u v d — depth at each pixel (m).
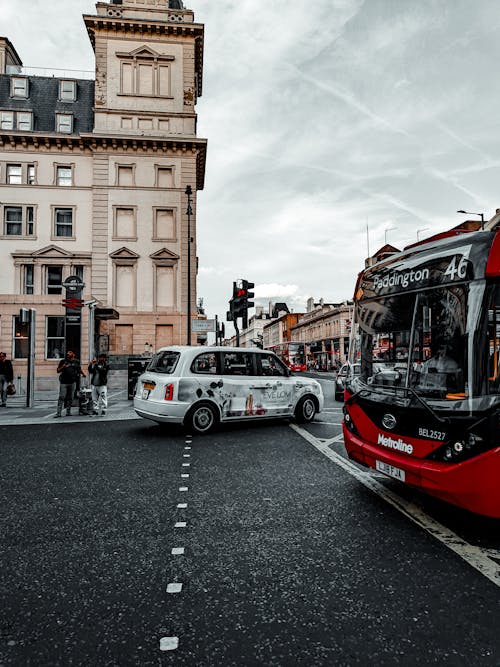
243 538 3.63
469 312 3.65
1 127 28.61
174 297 28.30
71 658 2.16
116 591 2.80
